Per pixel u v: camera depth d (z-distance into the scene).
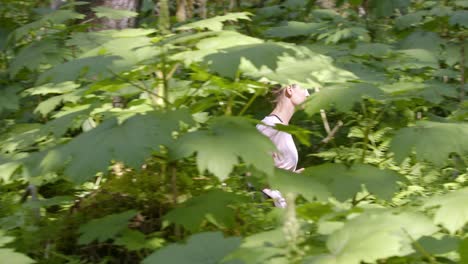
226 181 3.99
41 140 4.83
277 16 8.29
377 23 7.92
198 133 2.95
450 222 2.52
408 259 2.50
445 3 7.44
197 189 3.77
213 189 3.76
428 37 6.87
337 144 6.14
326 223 2.69
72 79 3.04
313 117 5.78
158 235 3.48
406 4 7.45
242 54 2.90
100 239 3.23
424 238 2.52
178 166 3.75
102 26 5.76
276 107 5.32
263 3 9.34
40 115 6.07
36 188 4.41
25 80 6.10
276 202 4.41
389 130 5.03
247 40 3.25
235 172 3.51
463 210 2.52
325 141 5.64
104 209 3.70
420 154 3.47
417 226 2.56
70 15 5.39
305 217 2.99
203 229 3.56
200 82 3.81
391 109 5.02
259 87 3.53
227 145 2.86
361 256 2.17
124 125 3.00
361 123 5.12
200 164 2.80
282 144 5.14
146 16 9.11
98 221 3.37
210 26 3.48
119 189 3.76
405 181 3.43
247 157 2.83
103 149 2.88
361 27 7.30
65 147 3.04
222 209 3.27
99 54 3.34
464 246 2.39
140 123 2.97
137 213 3.53
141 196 3.71
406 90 4.18
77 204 3.78
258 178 3.27
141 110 3.60
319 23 7.15
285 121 5.29
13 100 5.72
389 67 5.91
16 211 4.07
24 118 6.17
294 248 2.23
